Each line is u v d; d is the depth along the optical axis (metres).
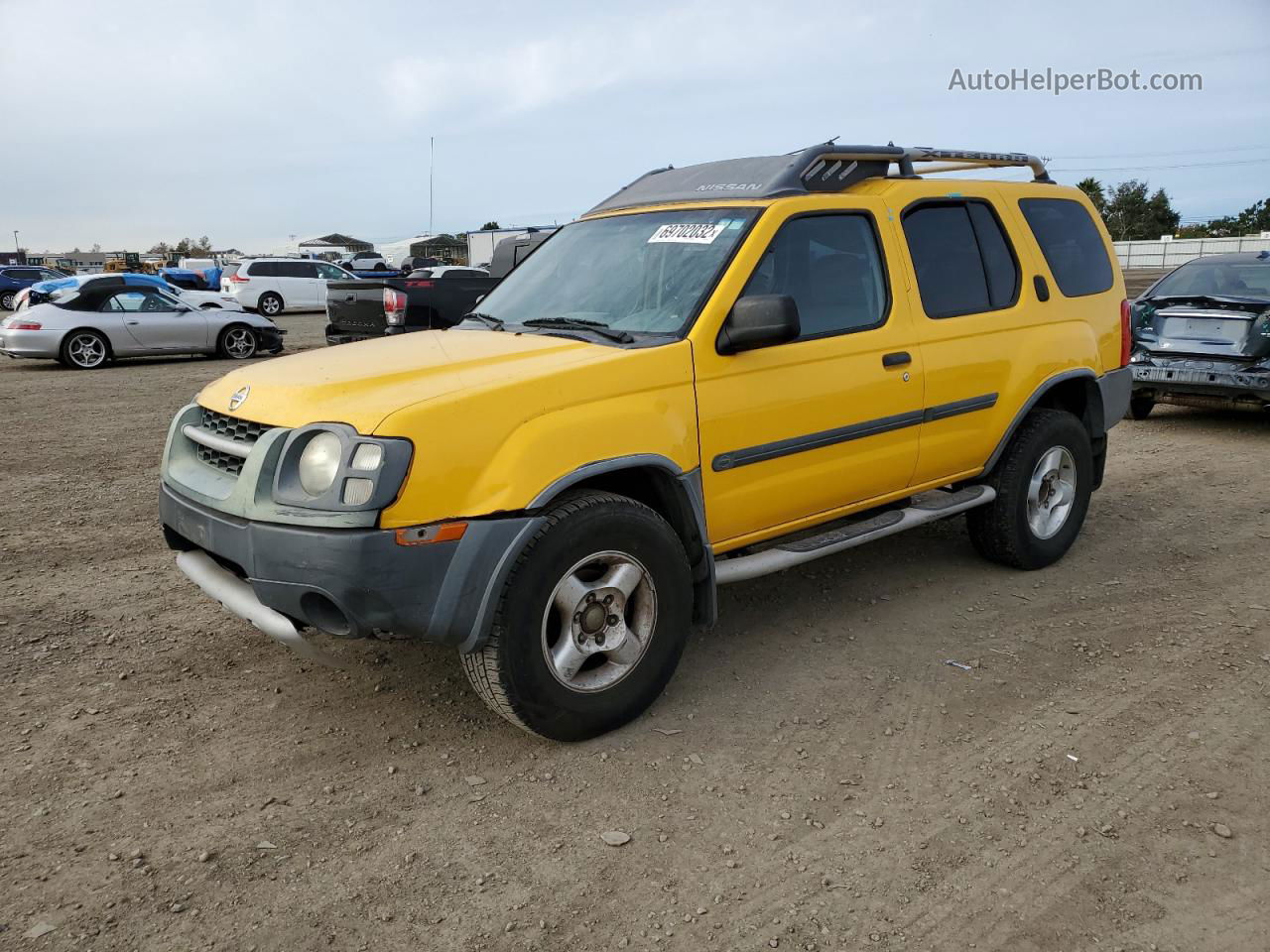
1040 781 3.23
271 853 2.87
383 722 3.68
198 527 3.41
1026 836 2.93
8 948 2.45
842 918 2.57
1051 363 5.07
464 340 3.97
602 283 4.22
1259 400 8.86
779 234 4.01
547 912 2.61
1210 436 9.24
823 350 4.07
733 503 3.86
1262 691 3.87
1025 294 5.06
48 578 5.29
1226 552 5.64
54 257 109.94
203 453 3.68
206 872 2.77
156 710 3.77
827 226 4.24
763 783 3.24
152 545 5.92
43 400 12.09
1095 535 6.03
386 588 3.02
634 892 2.69
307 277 29.41
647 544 3.51
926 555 5.64
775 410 3.90
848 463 4.26
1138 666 4.12
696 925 2.55
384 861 2.83
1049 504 5.35
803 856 2.85
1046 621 4.64
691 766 3.36
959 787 3.20
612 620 3.51
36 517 6.55
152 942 2.49
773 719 3.69
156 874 2.76
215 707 3.80
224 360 17.42
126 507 6.84
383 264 41.25
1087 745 3.47
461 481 3.12
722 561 3.94
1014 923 2.55
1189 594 4.96
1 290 37.88
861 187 4.59
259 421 3.30
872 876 2.75
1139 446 8.79
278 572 3.10
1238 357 8.88
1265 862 2.80
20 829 2.97
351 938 2.51
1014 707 3.77
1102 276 5.61
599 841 2.93
